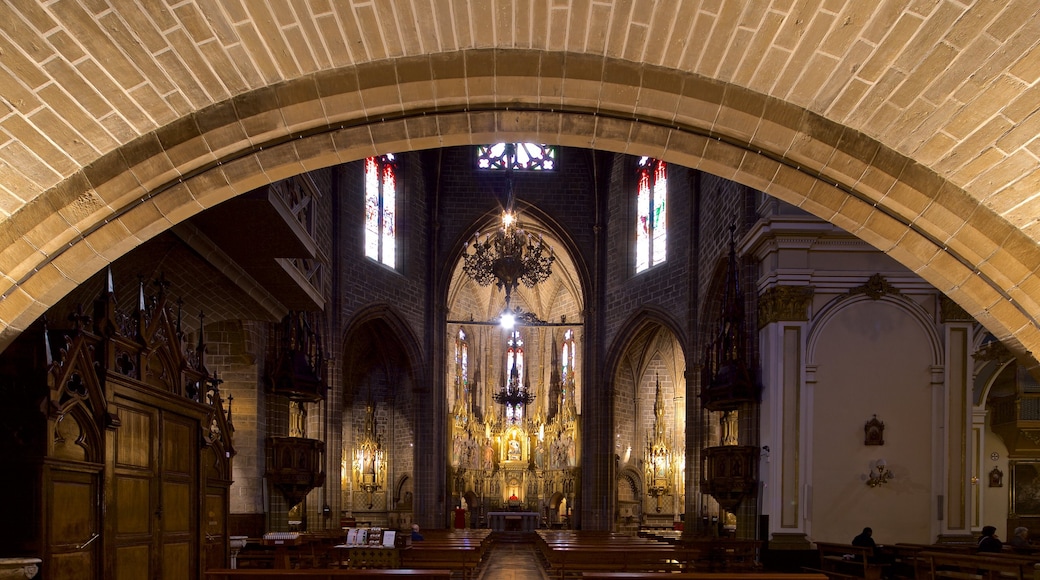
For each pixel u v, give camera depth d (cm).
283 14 591
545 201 3641
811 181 710
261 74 640
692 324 2814
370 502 3559
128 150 654
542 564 2386
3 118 598
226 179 697
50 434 847
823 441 1880
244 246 1462
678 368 3781
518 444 4334
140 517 1045
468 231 3612
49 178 645
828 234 1914
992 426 2445
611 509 3444
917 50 567
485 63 662
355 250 3067
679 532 3197
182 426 1194
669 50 637
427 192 3603
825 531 1855
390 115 702
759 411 2019
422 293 3522
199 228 1365
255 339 2038
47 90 592
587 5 607
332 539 1870
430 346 3512
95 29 562
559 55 662
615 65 667
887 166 670
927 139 635
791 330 1914
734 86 667
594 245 3619
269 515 2109
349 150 712
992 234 664
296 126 684
